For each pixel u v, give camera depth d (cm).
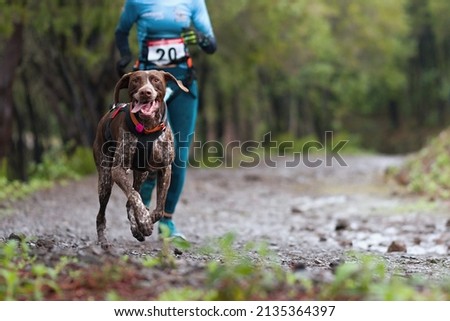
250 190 2109
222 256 869
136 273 630
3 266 662
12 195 1642
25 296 595
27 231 1116
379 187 2188
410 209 1595
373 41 4625
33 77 2883
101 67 2634
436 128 6531
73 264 661
